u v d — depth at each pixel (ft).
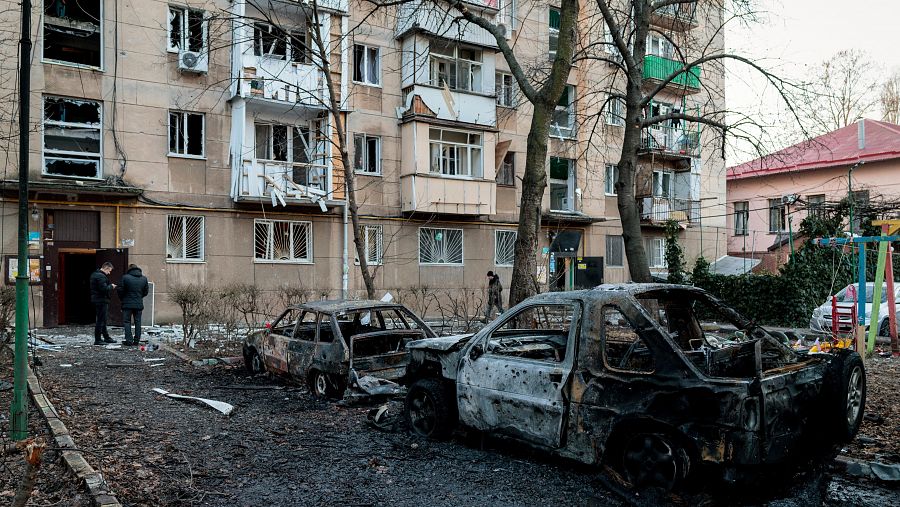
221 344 49.37
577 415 17.66
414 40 75.36
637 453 16.58
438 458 20.47
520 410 19.11
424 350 22.95
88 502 16.20
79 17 61.36
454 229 81.76
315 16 44.06
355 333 33.71
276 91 66.13
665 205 96.78
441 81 80.43
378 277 75.20
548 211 88.58
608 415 16.94
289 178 68.08
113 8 61.57
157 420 25.41
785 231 111.65
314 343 30.66
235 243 67.21
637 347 20.72
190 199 64.85
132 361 40.68
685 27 61.26
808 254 71.41
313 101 67.41
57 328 58.70
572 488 17.65
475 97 80.48
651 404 16.08
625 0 67.72
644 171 94.27
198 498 17.01
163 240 63.36
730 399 14.89
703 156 101.60
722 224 107.34
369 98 75.20
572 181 91.81
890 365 40.50
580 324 18.29
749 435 14.85
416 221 78.28
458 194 77.87
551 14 90.02
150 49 63.31
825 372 17.46
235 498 17.10
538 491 17.46
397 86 77.36
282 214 69.77
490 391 20.01
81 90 59.93
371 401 28.45
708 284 76.69
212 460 20.33
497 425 19.89
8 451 19.92
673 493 15.75
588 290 18.97
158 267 62.95
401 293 74.54
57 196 58.18
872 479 18.40
